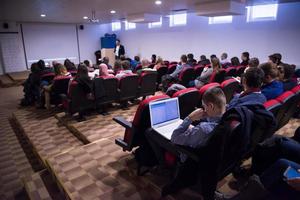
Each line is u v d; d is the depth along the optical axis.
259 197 1.42
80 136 3.52
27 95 5.73
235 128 1.34
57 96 4.34
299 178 1.29
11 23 10.73
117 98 4.30
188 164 1.59
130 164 2.41
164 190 1.73
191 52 9.01
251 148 1.87
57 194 2.20
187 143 1.53
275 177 1.45
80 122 3.91
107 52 11.09
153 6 6.91
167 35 9.83
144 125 1.93
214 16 7.34
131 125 2.03
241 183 1.99
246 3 6.39
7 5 6.33
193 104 2.37
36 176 2.50
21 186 2.74
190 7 7.17
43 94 4.86
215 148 1.39
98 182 2.12
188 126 1.58
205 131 1.44
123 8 7.25
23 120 4.45
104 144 2.90
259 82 1.89
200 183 1.59
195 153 1.51
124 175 2.22
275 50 6.69
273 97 2.41
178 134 1.56
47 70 5.48
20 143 3.95
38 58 11.83
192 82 5.09
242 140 1.45
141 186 2.05
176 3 6.38
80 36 13.07
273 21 6.57
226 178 2.06
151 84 4.84
